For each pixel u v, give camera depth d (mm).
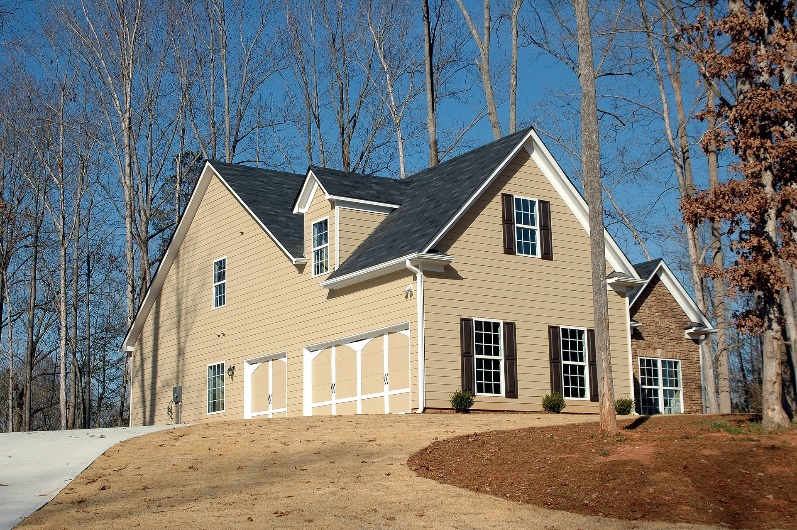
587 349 28109
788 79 18031
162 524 12602
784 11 18312
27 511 13469
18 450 19656
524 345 26734
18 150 46156
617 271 29625
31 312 47719
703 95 36844
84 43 43688
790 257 16906
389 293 26172
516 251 27234
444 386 25000
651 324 31766
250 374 32125
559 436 17984
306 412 29016
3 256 47188
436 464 16375
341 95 50250
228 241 34094
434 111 43594
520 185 27844
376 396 26297
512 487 14656
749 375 56438
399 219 28734
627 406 27625
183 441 19812
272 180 35219
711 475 14461
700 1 20719
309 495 14352
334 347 28297
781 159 17266
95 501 14117
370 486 14914
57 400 62562
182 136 47688
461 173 28797
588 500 13758
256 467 16609
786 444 15773
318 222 29672
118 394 61594
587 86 18766
